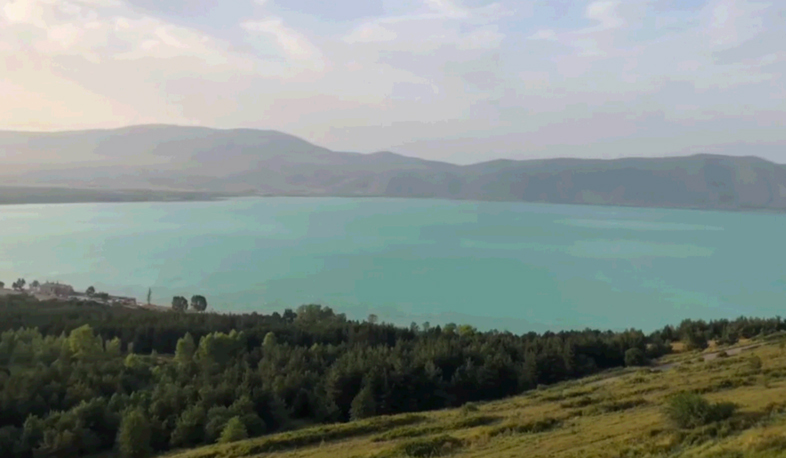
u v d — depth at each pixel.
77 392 66.00
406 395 69.38
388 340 106.94
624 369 84.94
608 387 57.91
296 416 68.69
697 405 30.06
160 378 74.31
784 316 179.12
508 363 79.06
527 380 78.25
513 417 44.75
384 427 49.81
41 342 81.31
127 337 99.44
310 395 69.25
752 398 34.09
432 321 178.25
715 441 25.73
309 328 108.56
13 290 170.25
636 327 171.25
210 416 60.59
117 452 58.00
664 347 101.19
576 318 183.75
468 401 72.94
